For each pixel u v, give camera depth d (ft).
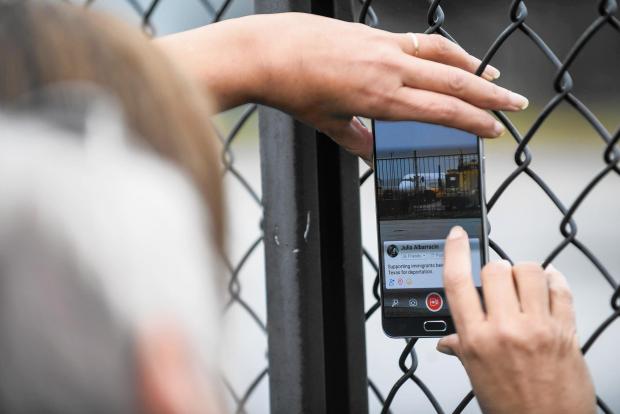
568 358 3.31
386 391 13.03
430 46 3.89
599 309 16.89
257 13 4.33
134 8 6.25
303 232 4.28
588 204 24.97
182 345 1.74
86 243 1.68
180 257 1.77
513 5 4.13
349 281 4.32
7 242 1.67
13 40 1.87
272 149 4.30
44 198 1.69
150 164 1.82
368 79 3.74
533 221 23.03
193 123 1.95
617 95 31.22
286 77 3.79
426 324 3.94
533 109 31.09
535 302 3.29
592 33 4.09
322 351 4.35
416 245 3.94
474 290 3.37
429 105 3.72
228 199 2.06
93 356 1.64
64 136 1.76
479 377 3.36
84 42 1.89
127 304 1.68
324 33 3.81
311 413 4.33
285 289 4.31
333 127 3.98
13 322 1.63
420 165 3.93
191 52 3.78
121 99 1.86
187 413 1.72
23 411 1.63
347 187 4.30
